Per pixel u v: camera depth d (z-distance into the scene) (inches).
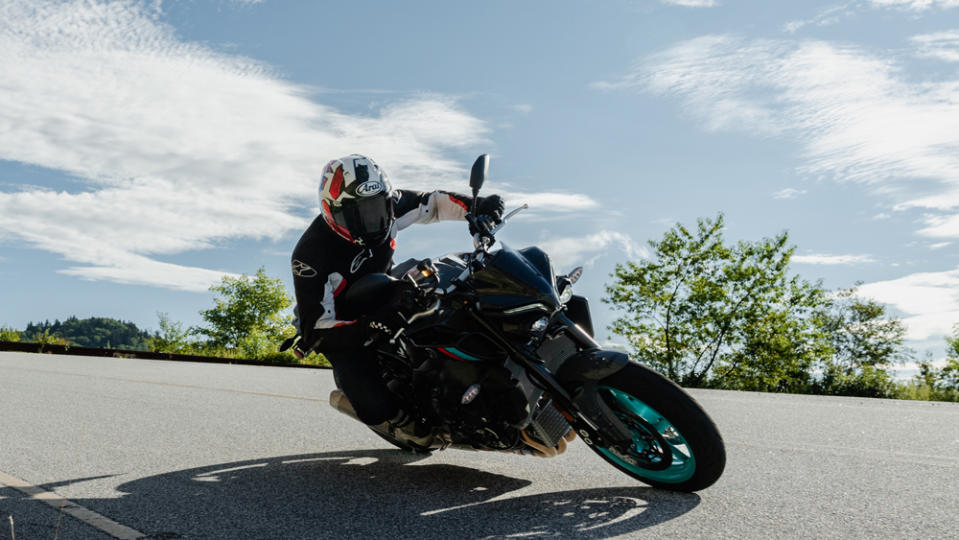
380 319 144.1
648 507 131.6
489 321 136.2
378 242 160.9
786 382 1472.7
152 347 2082.9
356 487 152.5
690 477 137.6
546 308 134.9
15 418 238.2
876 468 165.0
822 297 1526.8
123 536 118.7
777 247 1526.8
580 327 146.6
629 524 121.3
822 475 157.2
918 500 134.9
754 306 1505.9
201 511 134.0
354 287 142.9
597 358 131.6
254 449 195.2
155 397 305.6
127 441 203.2
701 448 131.6
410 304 136.1
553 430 140.6
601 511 130.0
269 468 171.8
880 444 201.3
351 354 157.8
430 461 179.8
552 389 135.8
